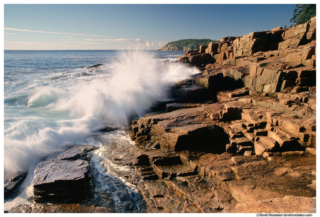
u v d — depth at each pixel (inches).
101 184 203.2
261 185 156.6
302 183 153.3
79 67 1175.6
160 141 263.7
